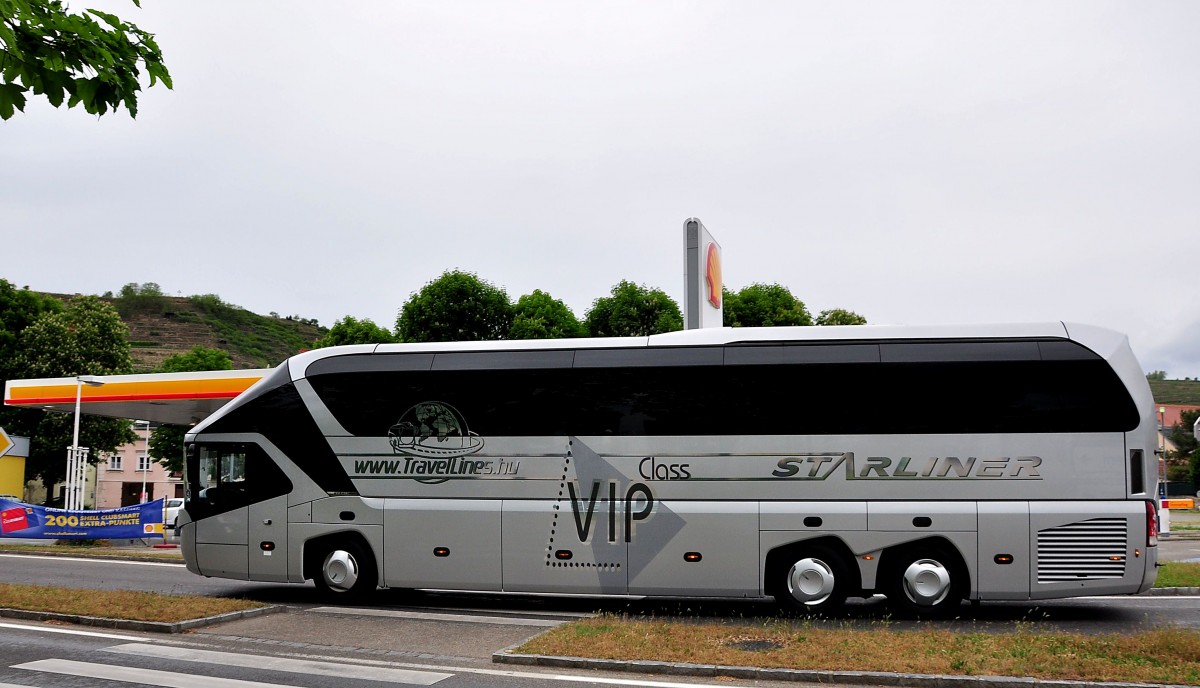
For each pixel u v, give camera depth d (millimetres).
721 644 9484
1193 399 190625
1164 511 31469
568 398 13297
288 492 14195
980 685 7961
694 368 13016
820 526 12367
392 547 13609
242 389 29609
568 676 8609
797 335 12969
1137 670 8125
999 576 12000
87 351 50062
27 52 7324
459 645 10281
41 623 11531
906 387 12461
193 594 14141
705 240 25047
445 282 42781
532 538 13125
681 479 12781
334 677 8555
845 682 8258
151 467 80562
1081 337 12359
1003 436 12180
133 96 7918
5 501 27297
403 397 13898
